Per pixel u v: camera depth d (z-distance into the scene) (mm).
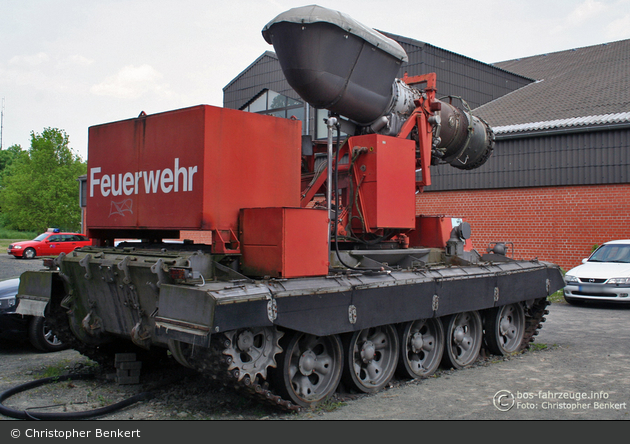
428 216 8055
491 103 23125
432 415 5172
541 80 26016
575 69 25969
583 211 15961
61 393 5785
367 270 5902
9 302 7777
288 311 4887
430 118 7305
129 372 6082
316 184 6898
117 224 6129
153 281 5074
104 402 5410
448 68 23312
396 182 6703
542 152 16594
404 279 6141
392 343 6355
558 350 8266
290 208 5164
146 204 5777
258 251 5289
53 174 47562
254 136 5633
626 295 12211
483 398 5762
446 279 6727
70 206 47656
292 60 6047
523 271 8211
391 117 7000
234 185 5449
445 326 7070
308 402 5336
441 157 7988
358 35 6137
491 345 7910
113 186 6207
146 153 5816
